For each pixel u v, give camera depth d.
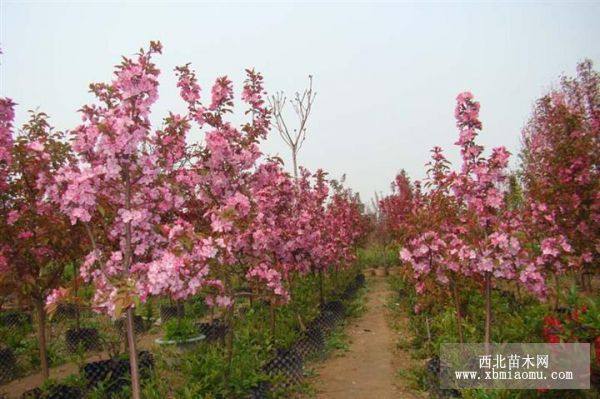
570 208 8.22
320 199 11.37
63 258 6.07
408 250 6.38
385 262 20.64
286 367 6.62
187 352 6.74
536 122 13.64
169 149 5.73
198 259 4.56
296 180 10.47
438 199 6.48
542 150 9.33
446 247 6.09
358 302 13.17
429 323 8.52
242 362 5.99
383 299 14.39
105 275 4.20
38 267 6.00
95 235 5.18
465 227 6.08
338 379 7.13
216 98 6.57
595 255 8.29
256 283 6.57
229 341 6.01
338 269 13.64
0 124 5.78
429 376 6.19
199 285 4.54
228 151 6.29
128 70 4.21
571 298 6.21
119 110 4.25
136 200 4.67
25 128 6.18
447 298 6.99
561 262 6.74
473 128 5.96
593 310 4.91
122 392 5.84
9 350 7.93
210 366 5.72
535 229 8.34
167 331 7.70
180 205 5.23
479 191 5.91
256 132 6.92
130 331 4.18
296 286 10.60
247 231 6.07
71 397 5.96
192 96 6.54
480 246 5.67
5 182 5.65
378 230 23.73
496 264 5.56
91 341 9.10
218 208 6.20
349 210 16.23
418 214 6.62
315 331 8.46
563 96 12.70
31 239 5.70
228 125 6.68
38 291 6.12
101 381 6.28
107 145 4.00
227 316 6.61
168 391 5.64
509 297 8.65
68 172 4.09
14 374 7.88
